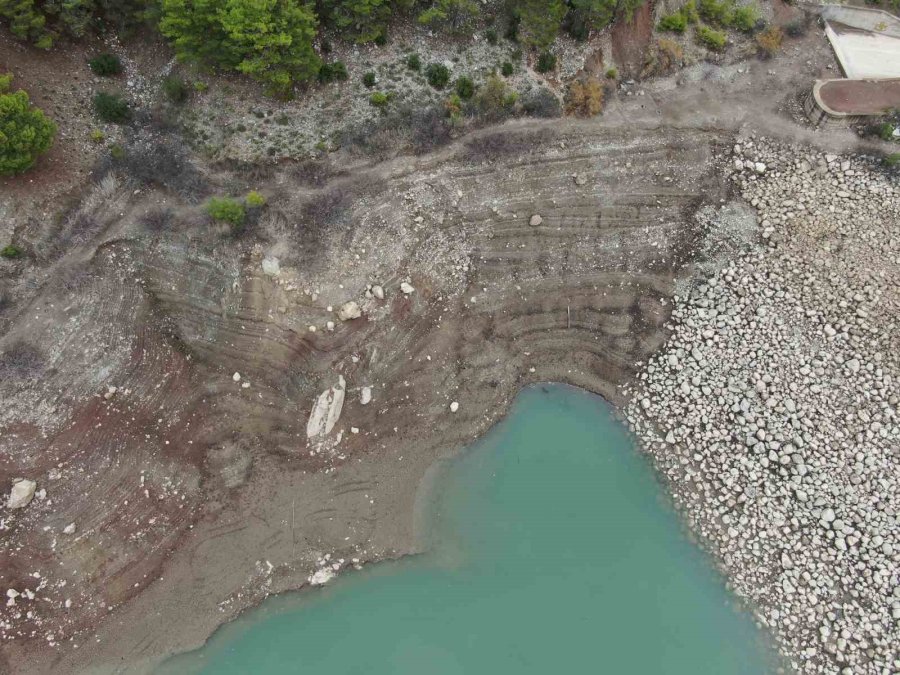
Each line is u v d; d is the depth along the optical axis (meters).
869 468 26.53
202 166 30.12
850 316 29.09
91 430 26.53
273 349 28.55
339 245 29.64
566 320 31.19
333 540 26.64
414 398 29.20
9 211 27.27
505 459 28.88
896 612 24.34
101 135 29.61
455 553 26.95
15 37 28.70
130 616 24.84
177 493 26.55
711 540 26.91
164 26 27.67
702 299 30.84
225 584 25.66
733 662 25.02
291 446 27.80
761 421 27.92
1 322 26.73
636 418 29.44
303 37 29.30
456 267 31.14
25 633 24.00
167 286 28.59
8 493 25.03
